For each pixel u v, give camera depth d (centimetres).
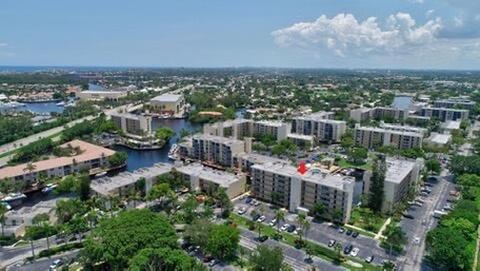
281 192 19262
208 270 12950
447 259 13112
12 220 16425
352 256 14438
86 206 17950
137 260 11431
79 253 13588
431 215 18325
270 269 12588
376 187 18288
